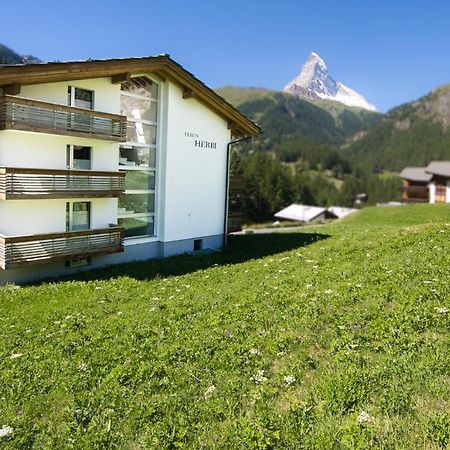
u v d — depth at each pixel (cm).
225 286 1234
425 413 529
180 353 765
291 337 773
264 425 543
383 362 650
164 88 1891
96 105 1638
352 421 527
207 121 2084
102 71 1564
